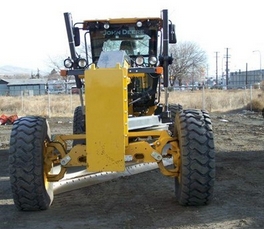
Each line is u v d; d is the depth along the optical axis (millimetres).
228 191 6723
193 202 5836
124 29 8844
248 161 9203
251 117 21234
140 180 7617
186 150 5617
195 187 5645
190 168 5590
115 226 5254
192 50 55938
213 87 54500
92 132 5469
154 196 6578
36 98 37656
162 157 5883
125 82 5590
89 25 8766
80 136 6105
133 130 6512
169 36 8438
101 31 8852
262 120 19562
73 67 8172
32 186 5684
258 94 28703
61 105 28703
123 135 5469
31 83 75562
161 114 8328
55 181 6047
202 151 5590
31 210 5934
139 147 5738
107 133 5461
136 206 6074
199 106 27172
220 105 27453
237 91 38688
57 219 5590
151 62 7484
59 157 6137
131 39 8875
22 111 26703
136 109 8414
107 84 5441
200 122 5742
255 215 5512
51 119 22516
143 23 8766
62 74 7129
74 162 5754
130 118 6488
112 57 6223
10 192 7102
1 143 13391
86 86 5457
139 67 7086
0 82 79438
